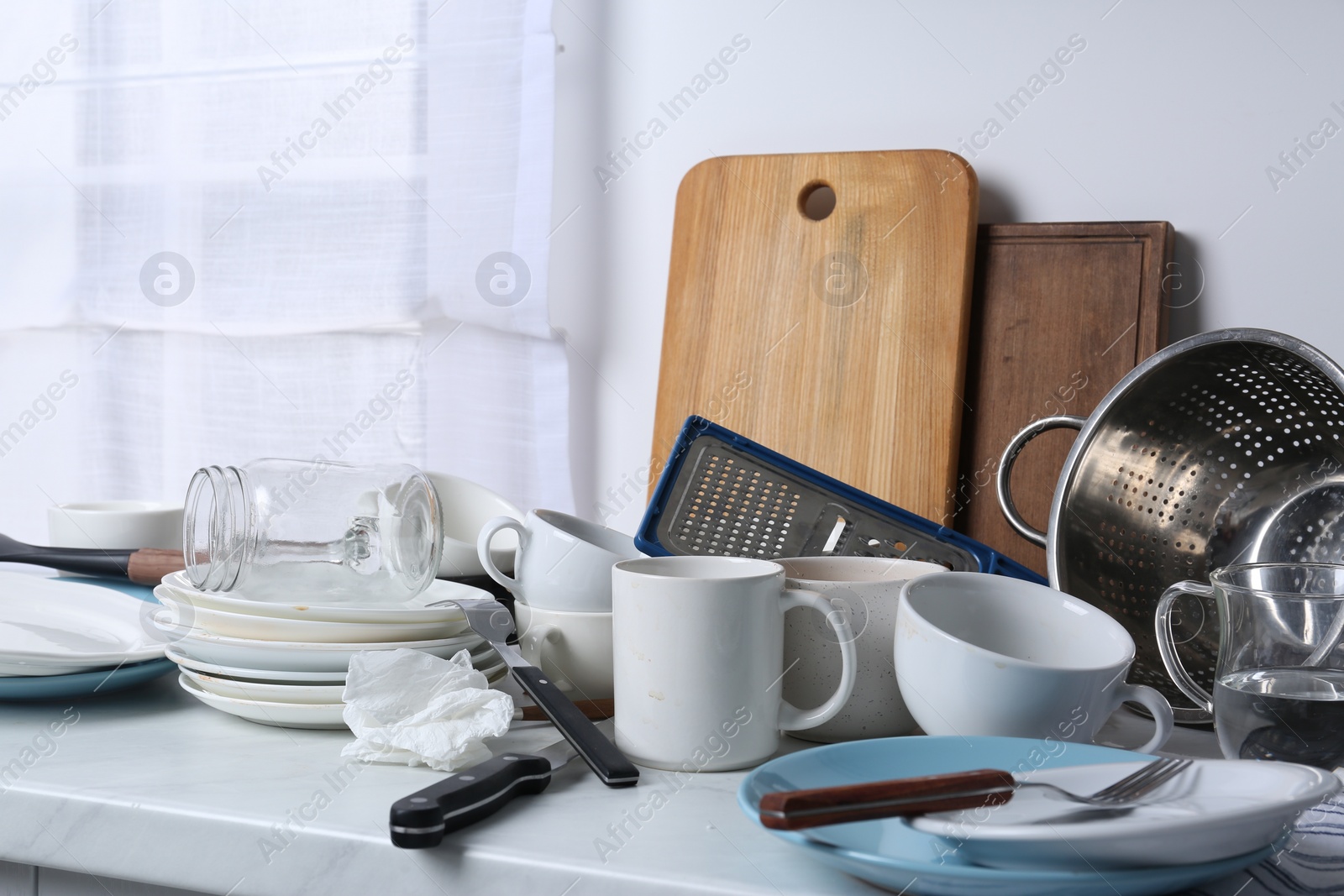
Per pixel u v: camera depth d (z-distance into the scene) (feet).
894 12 3.37
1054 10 3.20
